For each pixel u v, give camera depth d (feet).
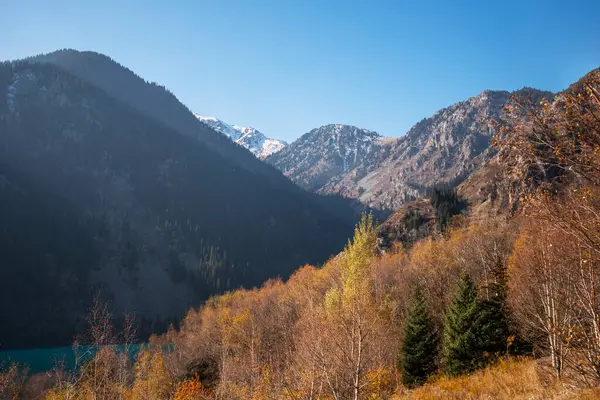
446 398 59.41
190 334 253.65
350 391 58.39
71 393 86.89
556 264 48.98
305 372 64.90
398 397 70.85
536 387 51.98
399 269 194.80
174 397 125.49
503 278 96.84
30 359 307.58
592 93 24.14
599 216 25.54
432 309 127.44
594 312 39.70
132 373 132.05
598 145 23.68
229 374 116.98
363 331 62.95
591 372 43.39
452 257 175.42
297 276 348.38
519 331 84.33
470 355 85.20
